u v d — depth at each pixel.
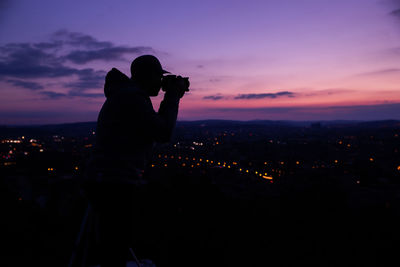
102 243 1.44
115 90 1.49
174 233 4.65
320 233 5.74
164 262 3.62
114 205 1.40
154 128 1.39
